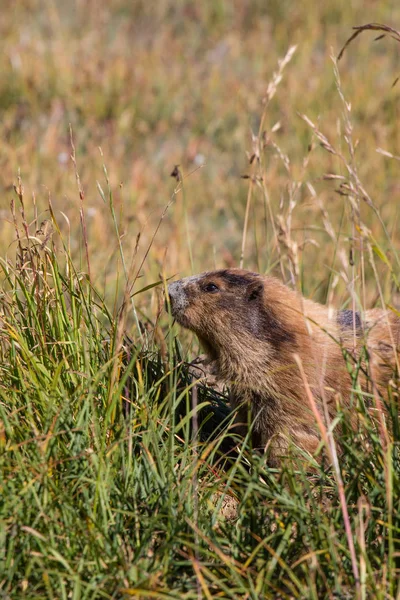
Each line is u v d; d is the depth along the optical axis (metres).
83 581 6.94
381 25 8.66
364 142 22.47
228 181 21.70
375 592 6.72
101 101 24.42
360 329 9.93
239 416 10.01
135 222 17.67
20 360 8.80
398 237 17.91
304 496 8.30
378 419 8.70
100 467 7.37
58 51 26.88
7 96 24.72
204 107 25.19
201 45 30.62
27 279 9.50
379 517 7.59
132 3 33.28
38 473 7.37
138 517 7.38
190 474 7.82
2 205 17.11
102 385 8.70
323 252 17.22
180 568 7.34
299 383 9.54
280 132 23.67
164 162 22.62
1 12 31.28
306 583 7.15
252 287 9.91
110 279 14.54
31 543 7.14
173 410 8.47
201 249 17.50
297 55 28.66
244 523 7.70
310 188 8.73
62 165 19.84
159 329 8.99
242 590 6.73
